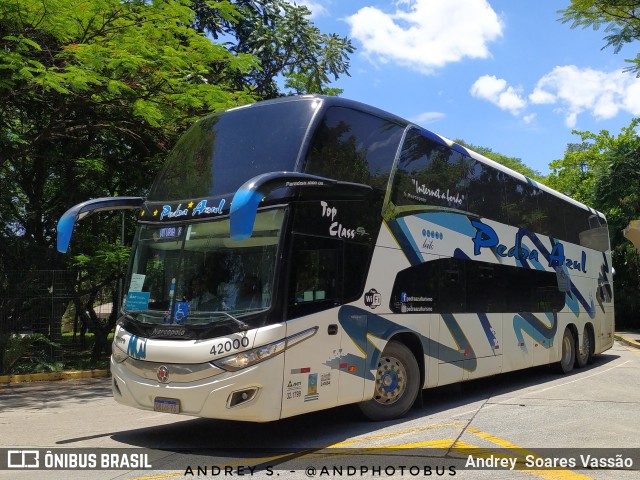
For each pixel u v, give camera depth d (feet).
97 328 56.13
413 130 29.09
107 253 50.37
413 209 28.25
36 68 39.04
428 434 23.65
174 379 21.26
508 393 35.27
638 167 86.84
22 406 34.06
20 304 49.42
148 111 43.19
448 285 30.22
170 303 22.59
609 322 55.26
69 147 54.34
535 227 41.11
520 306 37.65
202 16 61.93
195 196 23.91
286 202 21.81
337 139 24.29
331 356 22.81
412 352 27.86
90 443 23.36
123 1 43.60
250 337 20.54
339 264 23.66
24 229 55.42
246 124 24.82
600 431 24.44
